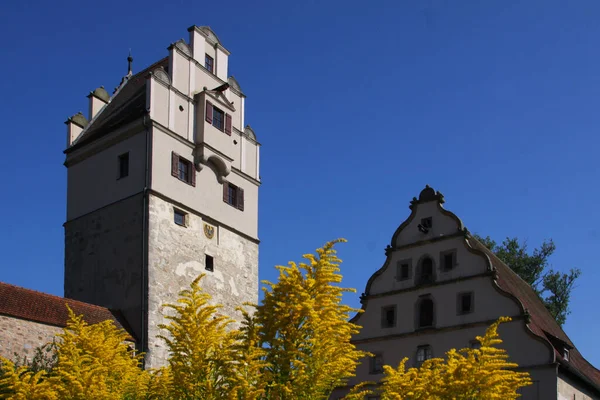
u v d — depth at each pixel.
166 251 37.56
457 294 37.16
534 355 34.47
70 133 42.41
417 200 39.97
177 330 20.36
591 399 38.59
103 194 39.53
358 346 39.06
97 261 38.62
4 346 30.47
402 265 39.38
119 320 36.03
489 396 19.22
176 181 38.97
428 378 20.05
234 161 42.56
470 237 40.19
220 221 40.97
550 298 51.88
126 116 39.69
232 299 40.66
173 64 40.28
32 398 19.92
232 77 43.84
